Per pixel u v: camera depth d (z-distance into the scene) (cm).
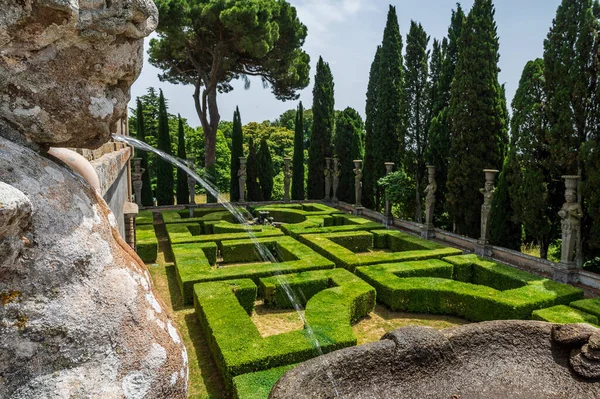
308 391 345
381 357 395
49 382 93
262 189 2575
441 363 416
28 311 94
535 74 1202
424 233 1584
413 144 1784
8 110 111
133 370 105
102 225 119
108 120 129
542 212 1192
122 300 109
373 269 1059
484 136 1416
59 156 153
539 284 948
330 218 1919
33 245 97
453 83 1472
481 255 1298
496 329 444
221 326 687
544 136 1166
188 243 1325
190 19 2058
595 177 1015
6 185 90
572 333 429
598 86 1046
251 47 2055
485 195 1280
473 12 1397
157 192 2377
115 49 119
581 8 1071
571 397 403
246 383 530
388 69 1972
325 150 2538
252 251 1343
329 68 2503
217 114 2483
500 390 406
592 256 1105
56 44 110
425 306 919
